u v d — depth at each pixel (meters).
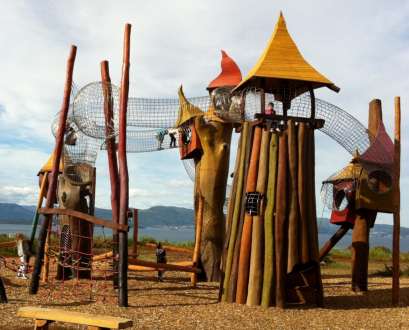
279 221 10.42
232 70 15.09
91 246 12.20
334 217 13.45
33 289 11.12
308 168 10.81
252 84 11.66
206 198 14.33
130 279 14.25
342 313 9.91
